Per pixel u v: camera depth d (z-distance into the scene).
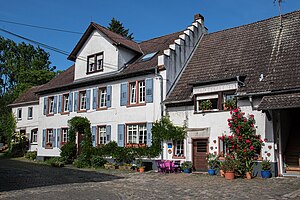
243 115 17.73
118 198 11.40
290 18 21.20
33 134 35.28
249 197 11.17
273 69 17.97
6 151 37.34
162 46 26.09
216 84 19.00
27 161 28.97
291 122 19.70
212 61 22.14
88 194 12.23
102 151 24.05
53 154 28.83
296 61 17.56
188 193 12.37
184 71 23.12
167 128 20.70
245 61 20.02
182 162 20.17
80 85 27.33
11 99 53.97
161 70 21.86
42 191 12.95
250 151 16.70
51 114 29.81
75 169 22.34
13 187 14.06
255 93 17.00
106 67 25.70
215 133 18.80
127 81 23.89
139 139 22.66
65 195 11.99
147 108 22.23
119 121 23.89
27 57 64.94
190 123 20.06
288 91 15.95
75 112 27.50
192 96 20.05
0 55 62.53
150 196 11.79
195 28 25.27
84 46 27.77
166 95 21.50
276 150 16.69
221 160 18.27
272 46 19.91
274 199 10.69
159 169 20.28
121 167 22.03
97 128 25.39
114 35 26.94
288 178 15.77
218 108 18.84
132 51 26.42
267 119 16.61
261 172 16.36
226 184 14.45
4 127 42.09
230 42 23.05
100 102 25.83
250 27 23.27
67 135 28.11
